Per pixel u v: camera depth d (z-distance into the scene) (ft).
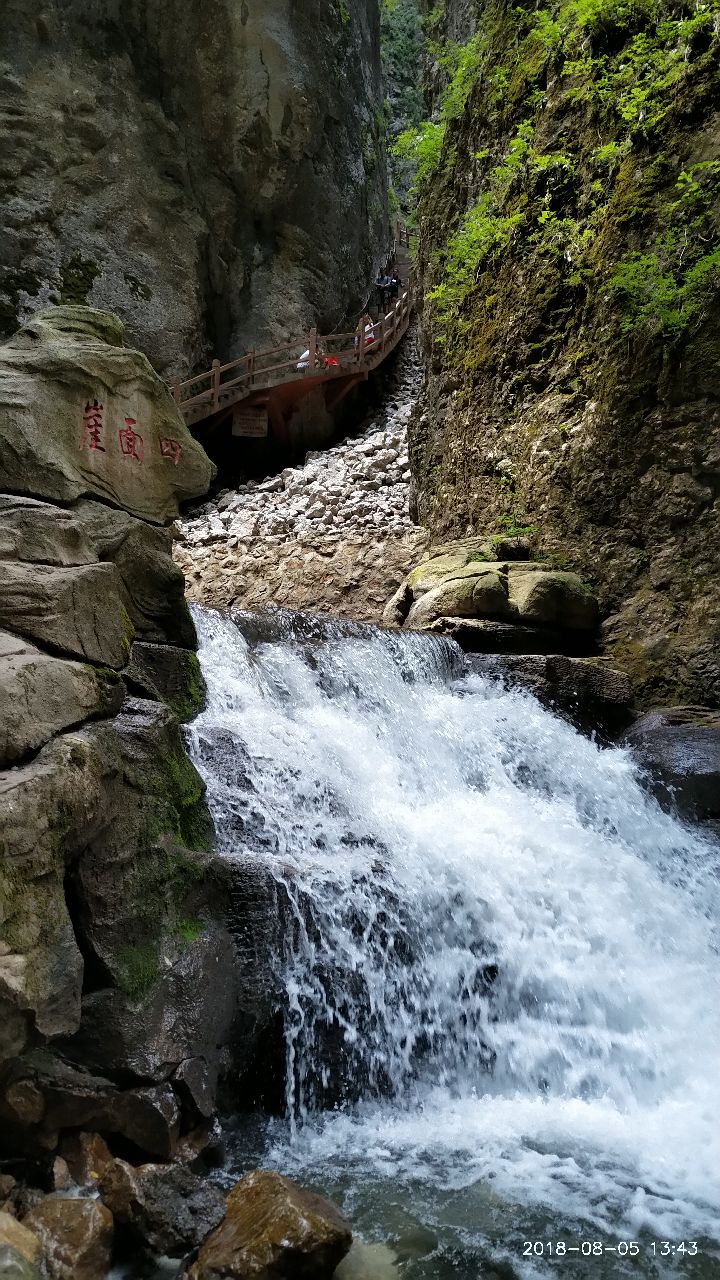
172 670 15.30
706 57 26.99
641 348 27.40
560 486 29.71
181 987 11.35
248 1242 8.68
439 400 38.83
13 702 9.96
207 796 14.78
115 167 52.01
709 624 25.05
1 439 12.79
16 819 9.28
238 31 54.49
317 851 15.51
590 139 31.24
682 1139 12.34
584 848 18.06
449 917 14.80
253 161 55.77
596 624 27.50
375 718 21.03
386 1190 10.82
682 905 17.76
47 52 50.60
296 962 12.87
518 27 36.55
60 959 9.62
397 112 83.82
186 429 15.89
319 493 44.24
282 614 22.22
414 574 30.14
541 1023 14.58
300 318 57.93
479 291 36.24
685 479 26.22
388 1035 13.34
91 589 12.25
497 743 21.84
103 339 15.34
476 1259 9.57
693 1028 15.10
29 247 49.08
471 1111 13.11
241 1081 12.21
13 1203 9.46
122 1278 8.95
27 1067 9.86
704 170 26.32
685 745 22.00
